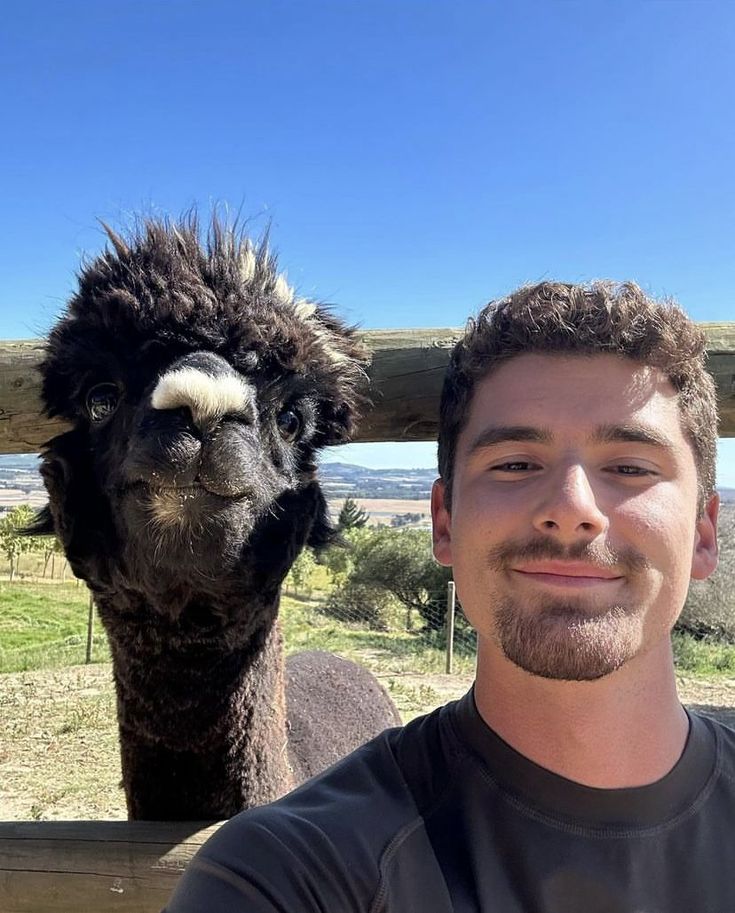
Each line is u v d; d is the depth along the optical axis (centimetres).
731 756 43
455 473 46
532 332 43
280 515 70
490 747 40
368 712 122
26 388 76
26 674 310
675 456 42
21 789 187
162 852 61
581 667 39
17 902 61
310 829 37
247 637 70
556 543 40
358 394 77
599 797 39
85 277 72
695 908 37
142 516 61
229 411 60
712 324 75
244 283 70
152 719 70
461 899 37
